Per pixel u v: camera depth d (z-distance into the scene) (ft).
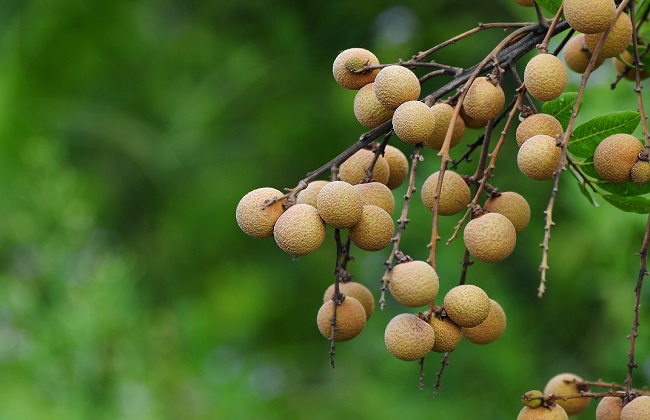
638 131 11.80
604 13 6.58
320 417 22.85
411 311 22.36
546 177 6.67
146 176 28.55
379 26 25.77
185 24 28.78
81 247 21.07
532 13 19.51
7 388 18.76
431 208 7.09
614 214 16.40
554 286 21.22
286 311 27.66
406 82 6.66
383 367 21.90
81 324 18.99
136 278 25.34
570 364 21.09
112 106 28.55
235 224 27.66
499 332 6.95
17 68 27.20
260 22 27.58
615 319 17.65
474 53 24.23
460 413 20.34
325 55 26.66
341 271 7.19
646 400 6.70
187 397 20.76
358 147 6.81
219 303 27.04
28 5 27.96
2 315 19.72
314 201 7.04
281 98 27.35
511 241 6.61
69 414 18.17
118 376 19.12
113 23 28.40
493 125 7.37
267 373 24.50
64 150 27.30
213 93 27.63
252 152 27.73
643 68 8.42
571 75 15.75
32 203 22.22
